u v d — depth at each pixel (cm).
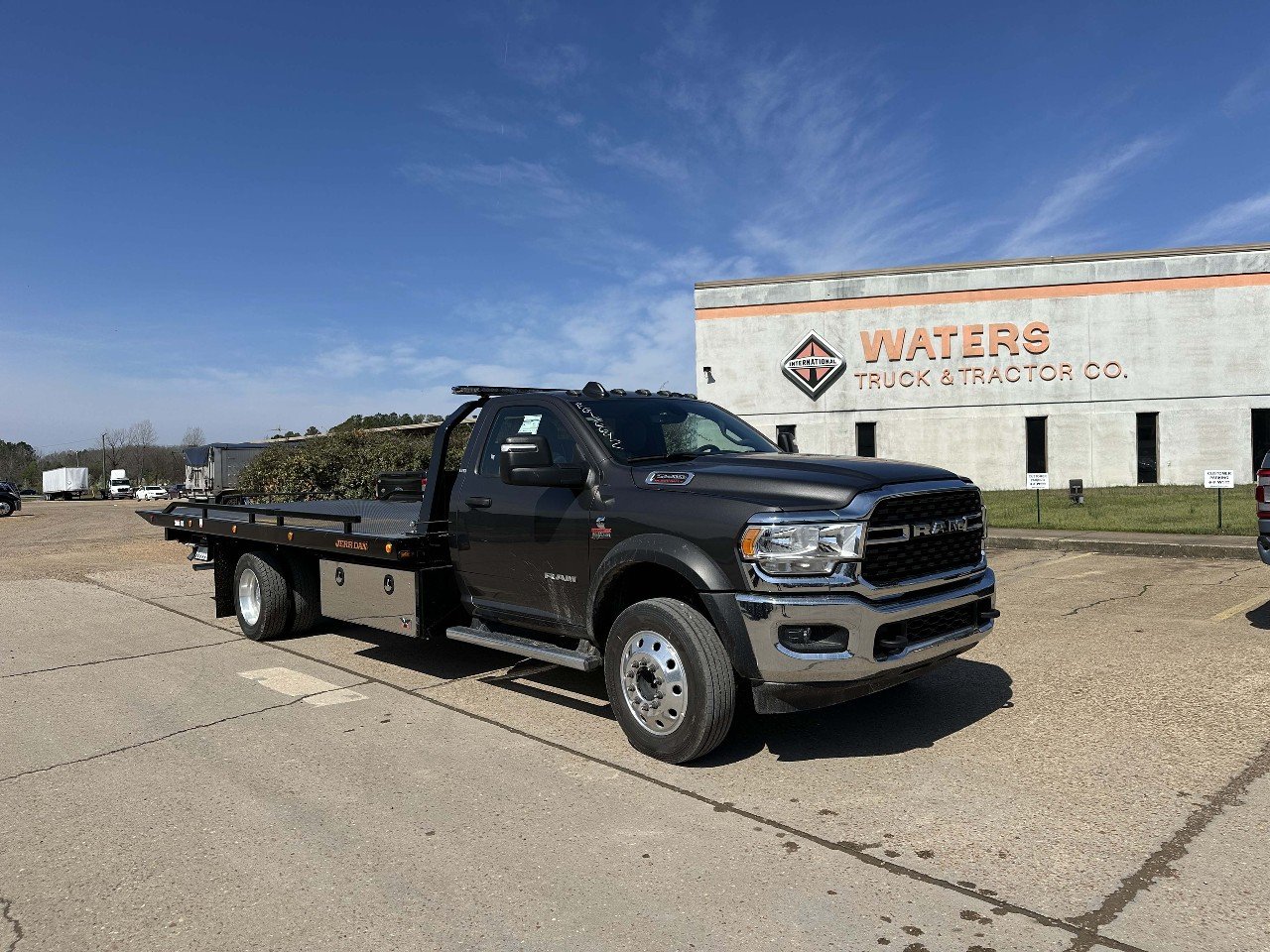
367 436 1669
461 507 587
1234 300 2280
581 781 430
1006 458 2384
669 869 336
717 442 573
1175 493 2058
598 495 501
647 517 466
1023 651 673
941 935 286
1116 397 2336
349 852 355
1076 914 297
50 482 8081
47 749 491
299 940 290
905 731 496
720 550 430
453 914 305
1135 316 2323
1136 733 479
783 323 2483
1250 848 342
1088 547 1270
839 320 2450
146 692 607
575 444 527
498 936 290
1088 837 356
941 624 461
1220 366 2288
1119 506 1784
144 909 312
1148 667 612
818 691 417
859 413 2448
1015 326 2373
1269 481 704
